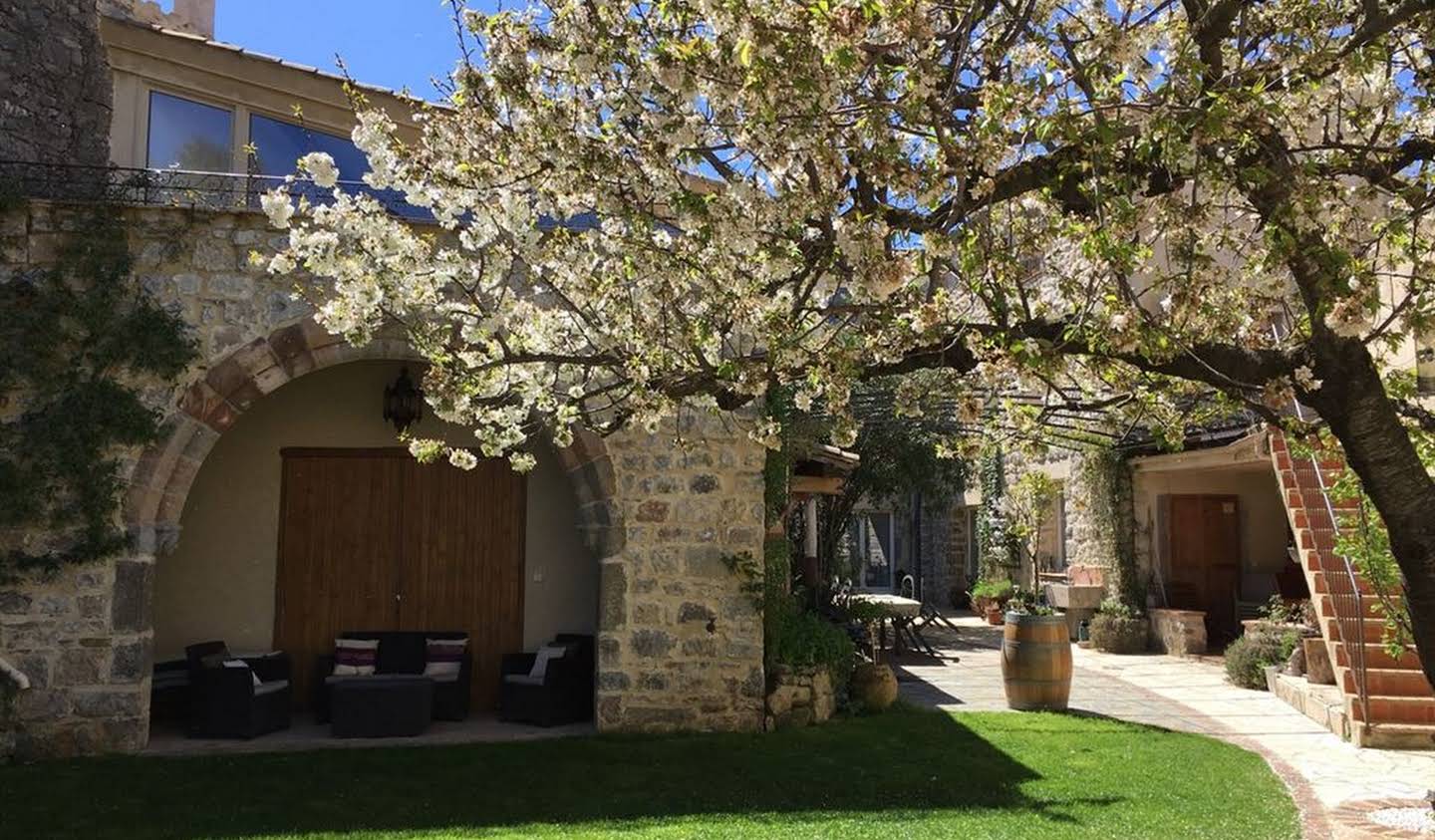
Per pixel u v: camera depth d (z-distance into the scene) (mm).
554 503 9609
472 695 9352
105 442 7551
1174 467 13297
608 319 4809
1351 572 8070
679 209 4199
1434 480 3916
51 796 6301
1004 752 7613
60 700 7445
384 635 9078
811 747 7680
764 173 4281
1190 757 7512
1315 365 3816
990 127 3775
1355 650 8250
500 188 4594
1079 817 5922
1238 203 5020
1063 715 9133
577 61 4133
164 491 7730
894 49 4000
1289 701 9859
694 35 4219
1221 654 13289
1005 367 4012
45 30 8570
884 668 9438
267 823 5809
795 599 9492
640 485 8320
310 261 4375
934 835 5496
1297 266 3832
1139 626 13750
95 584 7531
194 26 11469
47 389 7527
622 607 8250
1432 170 4977
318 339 7906
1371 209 4539
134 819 5859
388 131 4586
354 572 9406
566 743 7832
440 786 6645
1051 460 16594
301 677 9266
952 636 15977
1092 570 14922
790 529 13625
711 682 8266
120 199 7977
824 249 4176
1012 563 17859
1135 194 4398
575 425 8227
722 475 8414
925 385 5035
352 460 9500
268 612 9289
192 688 8273
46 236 7641
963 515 21609
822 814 5977
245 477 9383
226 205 8773
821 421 9078
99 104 8914
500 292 4801
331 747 7809
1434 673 3836
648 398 4496
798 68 3676
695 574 8312
